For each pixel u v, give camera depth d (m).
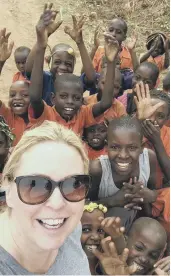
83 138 1.49
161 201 1.21
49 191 0.56
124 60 2.16
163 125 1.45
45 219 0.56
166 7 3.07
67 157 0.57
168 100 1.47
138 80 1.74
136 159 1.17
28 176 0.55
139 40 2.82
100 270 1.01
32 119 1.50
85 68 1.79
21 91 1.53
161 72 2.33
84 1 3.14
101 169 1.19
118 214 1.13
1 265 0.56
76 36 1.75
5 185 0.58
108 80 1.50
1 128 1.21
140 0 3.11
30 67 1.72
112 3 3.12
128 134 1.14
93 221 1.02
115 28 2.12
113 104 1.62
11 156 0.57
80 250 0.68
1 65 1.59
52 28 1.53
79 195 0.58
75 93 1.46
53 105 1.60
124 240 0.91
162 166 1.29
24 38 2.79
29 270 0.59
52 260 0.62
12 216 0.58
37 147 0.56
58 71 1.75
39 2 3.10
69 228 0.58
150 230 0.98
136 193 1.15
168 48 2.22
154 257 0.99
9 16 2.92
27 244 0.58
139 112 1.35
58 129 0.58
